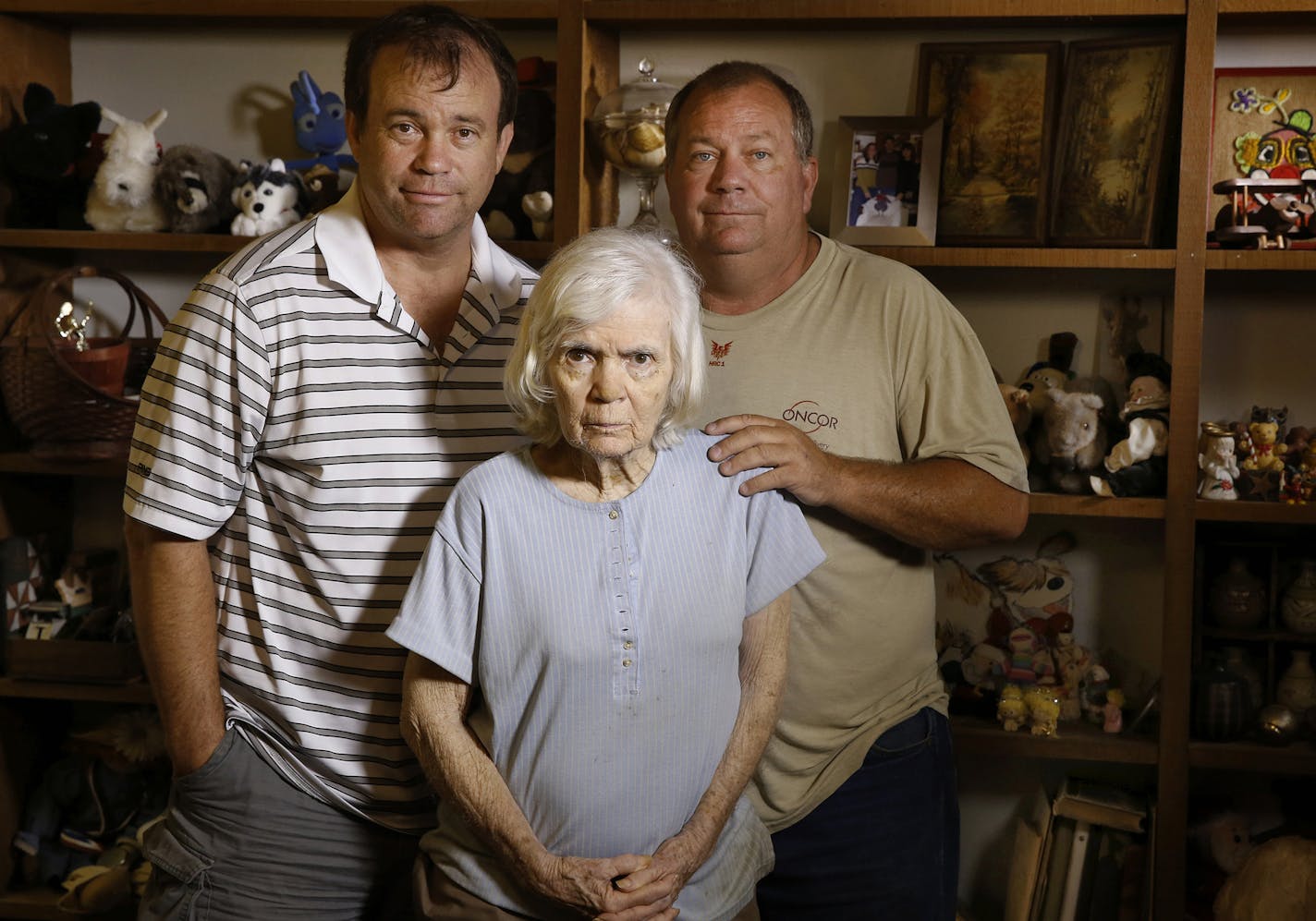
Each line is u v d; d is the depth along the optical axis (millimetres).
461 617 1244
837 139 2176
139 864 2309
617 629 1221
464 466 1447
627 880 1220
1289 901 1886
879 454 1679
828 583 1625
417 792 1475
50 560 2459
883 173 2133
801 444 1446
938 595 2271
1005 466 1636
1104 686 2174
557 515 1247
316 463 1407
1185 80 1921
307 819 1475
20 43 2326
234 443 1409
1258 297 2162
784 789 1667
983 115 2139
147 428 1416
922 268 2264
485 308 1463
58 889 2385
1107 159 2061
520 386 1240
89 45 2451
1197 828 2111
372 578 1419
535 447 1303
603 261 1190
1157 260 1954
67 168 2289
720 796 1297
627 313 1184
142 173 2258
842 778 1660
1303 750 1979
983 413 1660
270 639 1442
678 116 1672
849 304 1686
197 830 1487
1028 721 2117
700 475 1316
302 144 2342
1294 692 2074
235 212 2283
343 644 1425
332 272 1399
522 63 2209
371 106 1365
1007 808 2318
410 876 1508
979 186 2133
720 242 1617
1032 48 2125
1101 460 2051
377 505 1419
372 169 1368
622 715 1225
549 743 1228
